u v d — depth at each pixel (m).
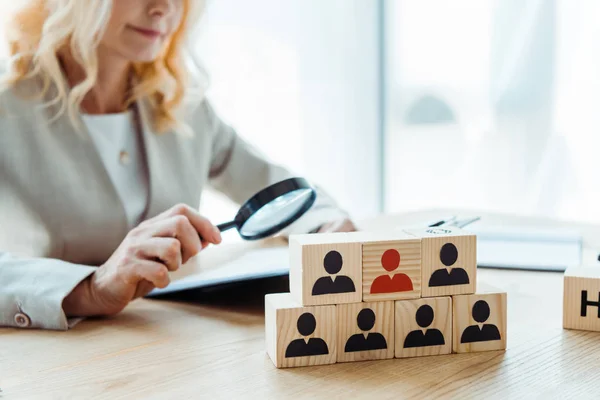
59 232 1.15
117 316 0.82
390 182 3.20
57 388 0.58
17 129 1.13
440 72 2.99
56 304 0.76
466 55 2.90
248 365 0.63
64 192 1.15
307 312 0.62
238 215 0.89
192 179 1.33
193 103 1.38
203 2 1.32
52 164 1.14
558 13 2.63
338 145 2.95
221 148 1.45
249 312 0.82
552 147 2.72
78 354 0.67
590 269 0.77
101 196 1.18
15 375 0.61
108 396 0.56
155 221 0.87
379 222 1.41
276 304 0.63
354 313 0.64
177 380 0.59
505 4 2.77
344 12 2.90
